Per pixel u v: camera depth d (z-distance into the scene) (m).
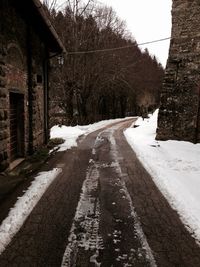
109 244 3.61
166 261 3.26
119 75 29.58
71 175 6.94
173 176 6.75
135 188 5.94
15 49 7.52
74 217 4.42
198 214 4.49
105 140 13.79
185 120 11.16
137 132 17.23
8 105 6.95
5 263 3.17
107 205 4.96
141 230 4.01
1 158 6.52
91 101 28.08
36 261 3.21
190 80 10.95
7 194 5.36
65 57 23.25
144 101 43.81
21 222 4.18
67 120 23.98
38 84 10.22
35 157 8.88
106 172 7.27
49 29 8.91
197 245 3.62
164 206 4.94
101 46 26.12
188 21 10.97
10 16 7.00
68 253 3.38
